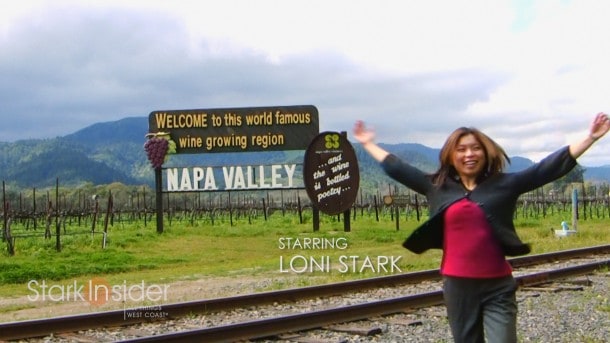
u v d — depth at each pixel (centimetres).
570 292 1419
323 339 1006
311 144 3150
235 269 2084
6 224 2647
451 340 984
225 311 1272
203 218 5647
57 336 1060
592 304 1262
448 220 575
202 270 2081
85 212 5116
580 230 3306
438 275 1714
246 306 1315
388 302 1220
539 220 4609
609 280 1594
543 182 556
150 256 2452
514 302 575
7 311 1419
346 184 3161
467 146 574
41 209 5444
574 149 543
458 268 573
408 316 1196
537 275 1525
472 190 575
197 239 3008
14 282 1900
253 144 3300
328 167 3152
